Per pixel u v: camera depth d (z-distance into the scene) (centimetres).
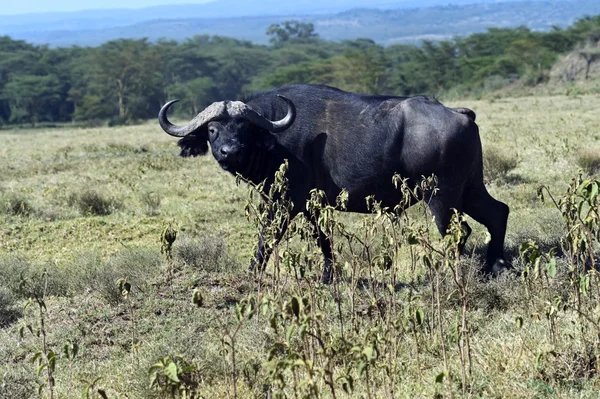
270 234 1309
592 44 15150
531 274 1373
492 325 1343
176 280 1767
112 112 19962
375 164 1667
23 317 1680
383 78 19612
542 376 1115
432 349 1248
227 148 1691
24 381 1296
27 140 8306
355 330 1219
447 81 18388
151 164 3966
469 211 1706
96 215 2825
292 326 879
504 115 6688
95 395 1214
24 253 2316
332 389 934
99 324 1570
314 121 1727
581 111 6556
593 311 1275
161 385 1004
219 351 1318
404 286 1661
